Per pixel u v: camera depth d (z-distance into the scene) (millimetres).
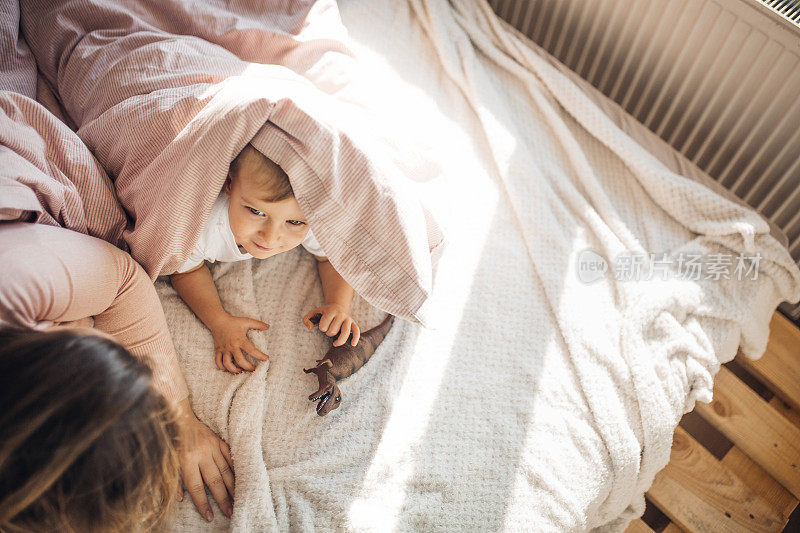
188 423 784
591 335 961
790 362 1246
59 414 451
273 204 714
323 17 1009
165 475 559
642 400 921
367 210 730
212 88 766
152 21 988
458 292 988
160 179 738
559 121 1187
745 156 1203
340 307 894
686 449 1167
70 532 496
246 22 983
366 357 878
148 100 798
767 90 1089
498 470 857
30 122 744
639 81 1282
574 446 891
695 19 1104
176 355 832
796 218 1201
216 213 821
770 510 1113
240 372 850
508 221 1079
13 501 461
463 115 1190
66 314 627
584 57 1346
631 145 1164
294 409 840
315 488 789
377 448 831
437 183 1033
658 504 1110
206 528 756
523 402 912
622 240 1064
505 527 822
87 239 678
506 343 958
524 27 1409
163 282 904
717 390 1220
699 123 1226
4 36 936
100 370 470
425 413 875
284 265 964
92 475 467
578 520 853
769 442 1168
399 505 802
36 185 654
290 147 669
